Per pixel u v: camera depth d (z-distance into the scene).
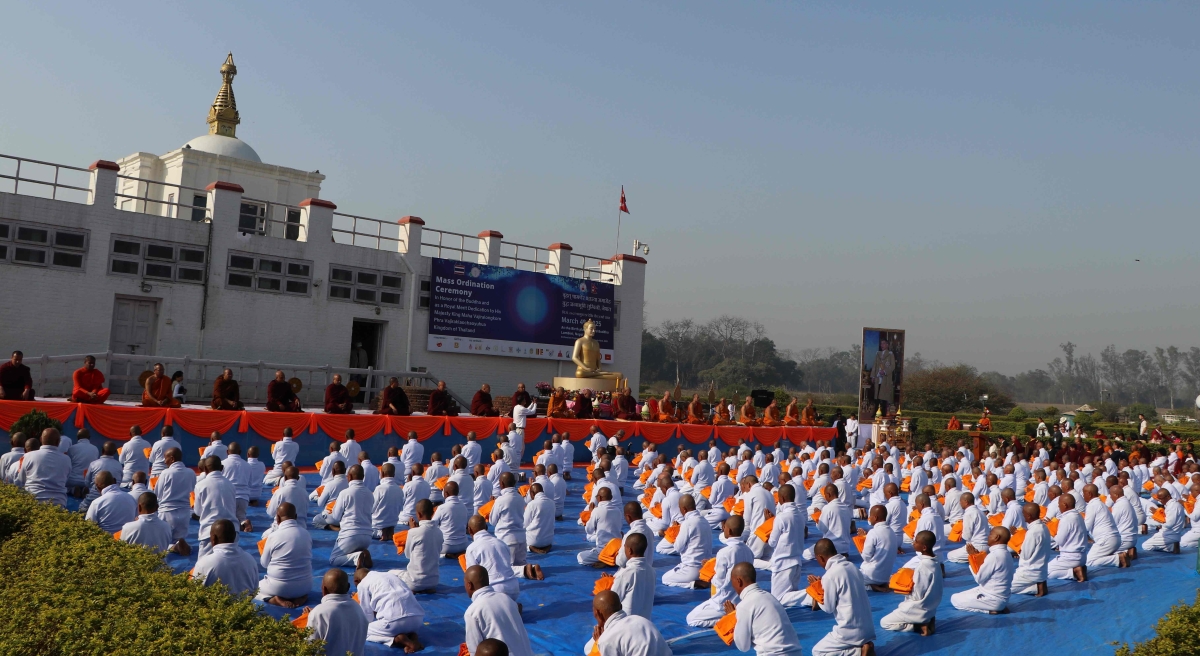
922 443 41.38
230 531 8.60
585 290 34.28
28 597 6.62
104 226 24.86
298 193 35.44
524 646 7.62
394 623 8.77
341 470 15.14
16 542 8.62
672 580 11.99
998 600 10.90
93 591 6.79
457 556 12.89
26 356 23.59
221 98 37.09
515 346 32.41
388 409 23.92
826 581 8.86
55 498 13.41
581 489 22.05
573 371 34.09
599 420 27.30
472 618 7.60
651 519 15.21
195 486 12.69
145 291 25.39
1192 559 15.34
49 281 23.97
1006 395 86.81
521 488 16.58
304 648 5.91
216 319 26.59
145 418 19.91
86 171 24.98
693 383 116.56
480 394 26.23
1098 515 14.52
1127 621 10.77
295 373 27.88
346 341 29.08
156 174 34.19
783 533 11.23
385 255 30.03
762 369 106.81
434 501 16.83
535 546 14.00
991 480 20.78
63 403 18.94
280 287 27.83
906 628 10.08
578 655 8.98
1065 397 184.38
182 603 6.59
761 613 7.74
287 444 19.19
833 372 171.12
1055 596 11.93
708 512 16.56
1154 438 47.12
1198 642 7.00
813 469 21.80
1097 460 24.20
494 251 32.78
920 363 159.62
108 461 14.63
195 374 26.05
